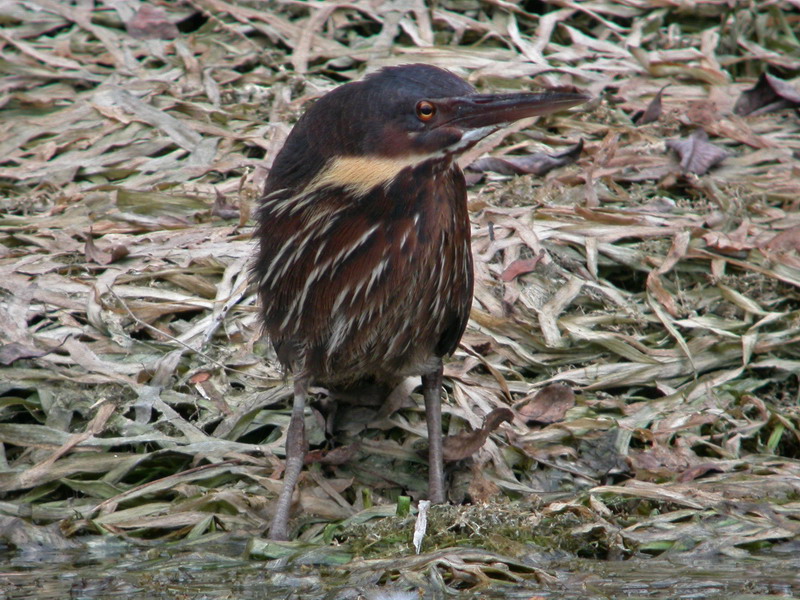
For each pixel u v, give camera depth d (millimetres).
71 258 10875
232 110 13094
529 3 14992
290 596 7141
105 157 12430
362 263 8312
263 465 9023
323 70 13773
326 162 8344
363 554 7855
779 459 9195
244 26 14250
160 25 14266
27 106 13164
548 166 12250
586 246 11070
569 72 13641
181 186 11984
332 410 9664
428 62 13672
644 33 14633
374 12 14344
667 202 11852
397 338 8656
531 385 9961
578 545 8062
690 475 8914
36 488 8820
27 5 14383
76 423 9414
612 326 10547
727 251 11172
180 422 9297
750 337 10258
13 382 9492
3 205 11719
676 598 7055
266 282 8750
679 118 13102
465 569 7414
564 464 9242
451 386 9898
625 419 9695
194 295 10578
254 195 11625
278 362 9406
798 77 13930
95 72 13680
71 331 10023
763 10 14891
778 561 7785
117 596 7188
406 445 9422
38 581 7465
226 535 8305
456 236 8562
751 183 12070
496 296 10586
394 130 8172
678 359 10211
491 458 9164
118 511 8547
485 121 8211
